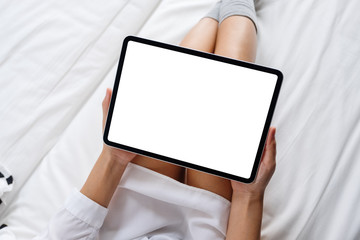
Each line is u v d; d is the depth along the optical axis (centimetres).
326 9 90
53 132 90
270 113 59
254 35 83
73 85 91
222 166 62
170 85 60
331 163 80
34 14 92
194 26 90
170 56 59
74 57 92
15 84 89
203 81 59
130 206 73
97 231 70
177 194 69
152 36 94
